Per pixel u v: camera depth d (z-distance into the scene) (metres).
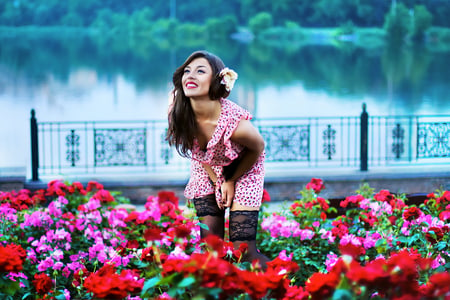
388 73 33.06
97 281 2.51
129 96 27.62
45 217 4.64
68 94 27.92
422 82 29.30
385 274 2.23
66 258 4.43
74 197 5.57
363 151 8.03
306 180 7.71
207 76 3.55
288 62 40.00
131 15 55.22
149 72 38.09
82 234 4.86
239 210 3.75
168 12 55.66
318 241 4.61
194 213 5.10
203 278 2.24
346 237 4.26
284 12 52.41
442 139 8.74
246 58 42.75
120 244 4.37
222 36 52.69
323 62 39.19
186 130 3.68
